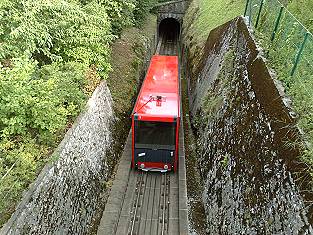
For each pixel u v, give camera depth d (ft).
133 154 41.39
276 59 29.71
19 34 29.07
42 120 25.86
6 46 29.14
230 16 57.88
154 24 92.48
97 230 31.78
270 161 23.24
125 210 36.06
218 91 41.34
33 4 31.27
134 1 58.85
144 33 79.25
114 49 57.77
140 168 42.29
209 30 65.62
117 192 36.96
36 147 25.21
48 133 26.05
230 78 38.40
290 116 22.81
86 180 31.30
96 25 39.19
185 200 36.70
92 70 38.52
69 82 31.81
